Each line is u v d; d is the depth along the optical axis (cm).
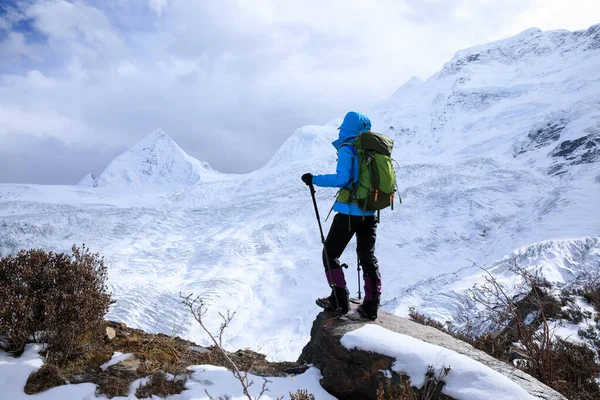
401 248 9719
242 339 6006
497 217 10538
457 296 3653
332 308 477
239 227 12588
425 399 347
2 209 19988
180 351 444
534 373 539
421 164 16588
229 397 367
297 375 434
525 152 16738
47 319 364
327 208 12812
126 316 5769
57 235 12231
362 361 398
